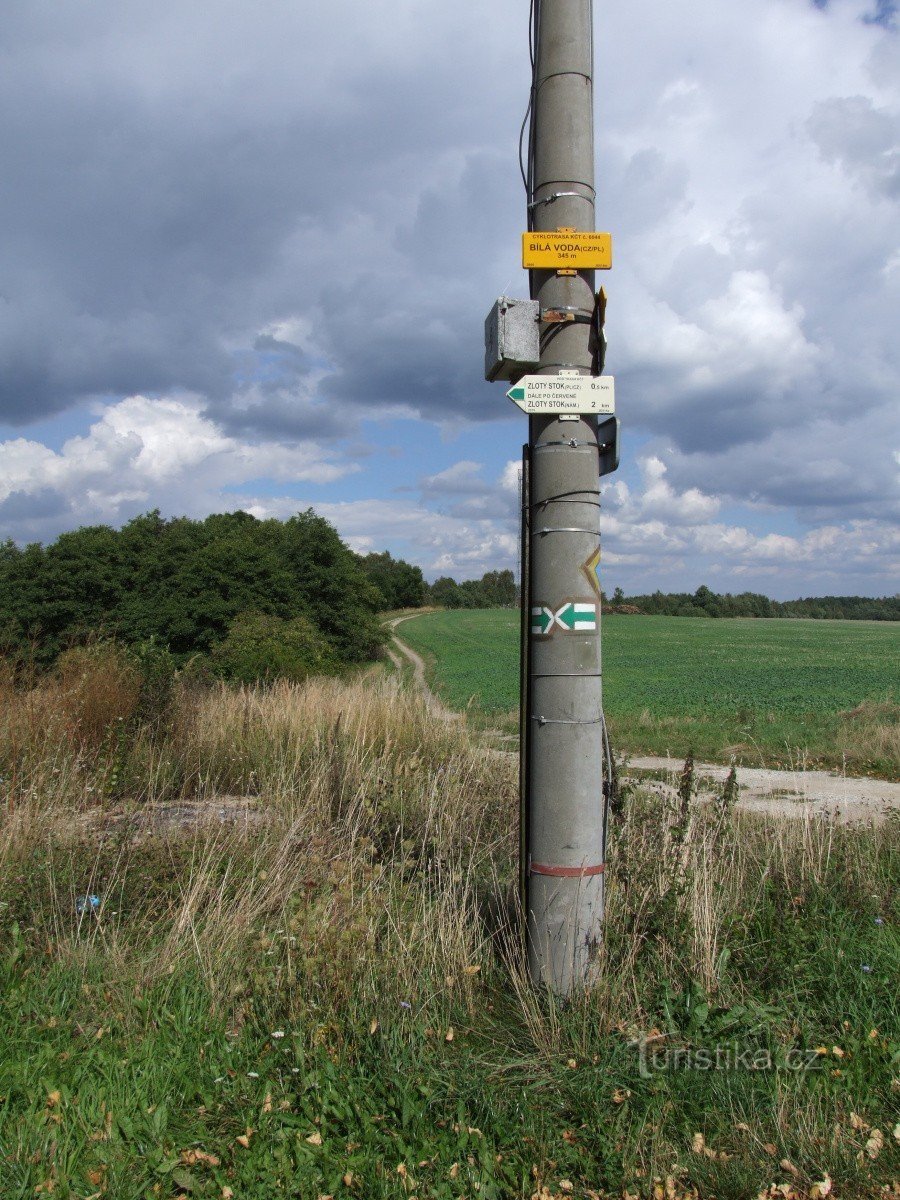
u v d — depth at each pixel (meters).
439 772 7.60
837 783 11.02
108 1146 2.86
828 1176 2.85
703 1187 2.81
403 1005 3.65
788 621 117.06
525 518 4.16
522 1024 3.73
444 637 76.69
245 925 4.35
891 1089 3.32
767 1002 3.86
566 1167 2.88
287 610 49.25
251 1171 2.78
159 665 10.79
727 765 12.57
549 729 3.96
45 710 8.95
